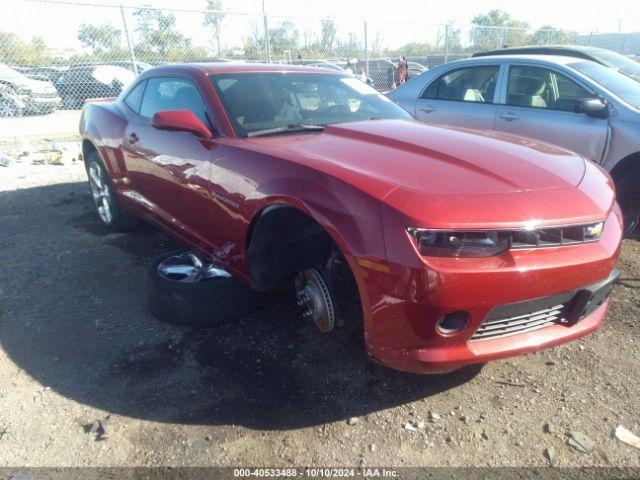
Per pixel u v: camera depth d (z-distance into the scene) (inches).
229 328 120.3
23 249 172.7
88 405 95.0
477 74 223.3
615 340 114.6
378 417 91.8
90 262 161.0
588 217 85.0
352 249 81.7
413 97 246.4
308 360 108.0
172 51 429.7
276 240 104.0
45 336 117.9
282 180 95.3
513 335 85.8
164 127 114.9
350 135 113.5
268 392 98.3
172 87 142.4
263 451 84.1
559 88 194.2
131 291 140.5
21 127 429.7
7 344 114.9
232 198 108.6
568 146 186.4
